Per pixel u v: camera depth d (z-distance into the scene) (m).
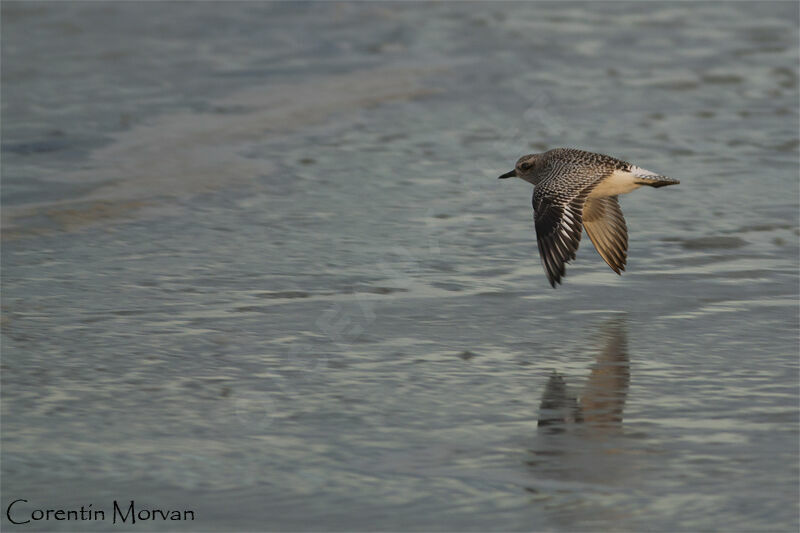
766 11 29.92
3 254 15.22
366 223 16.45
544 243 11.35
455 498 8.81
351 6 31.44
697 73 24.88
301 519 8.53
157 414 10.40
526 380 11.15
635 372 11.33
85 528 8.48
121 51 27.59
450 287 13.95
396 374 11.33
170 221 16.64
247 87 24.66
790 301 13.31
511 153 19.91
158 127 21.83
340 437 9.90
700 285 13.88
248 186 18.30
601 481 9.05
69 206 17.25
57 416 10.35
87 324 12.70
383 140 20.81
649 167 18.95
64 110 23.03
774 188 17.70
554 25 29.08
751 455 9.45
